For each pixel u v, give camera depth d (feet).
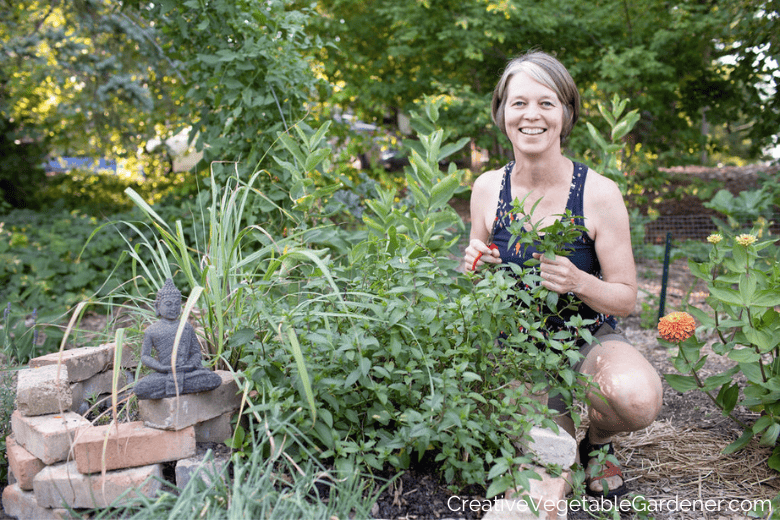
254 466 5.17
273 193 10.61
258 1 11.14
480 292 6.03
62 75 25.91
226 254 6.92
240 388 5.74
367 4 28.25
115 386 5.29
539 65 6.95
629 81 24.08
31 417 6.12
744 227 18.25
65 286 18.11
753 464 7.47
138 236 19.63
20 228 23.82
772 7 18.57
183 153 32.96
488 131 26.61
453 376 5.66
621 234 6.99
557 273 6.36
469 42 24.16
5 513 5.95
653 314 15.11
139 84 26.99
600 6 26.55
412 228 8.05
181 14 11.39
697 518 6.34
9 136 30.83
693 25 23.67
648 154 27.99
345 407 5.97
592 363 6.92
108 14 22.71
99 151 33.76
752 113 24.66
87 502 5.51
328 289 7.63
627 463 7.70
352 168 23.08
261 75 11.03
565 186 7.19
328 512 5.06
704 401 9.66
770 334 6.91
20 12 25.21
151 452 5.68
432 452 6.65
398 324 5.98
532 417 5.81
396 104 29.71
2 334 9.51
